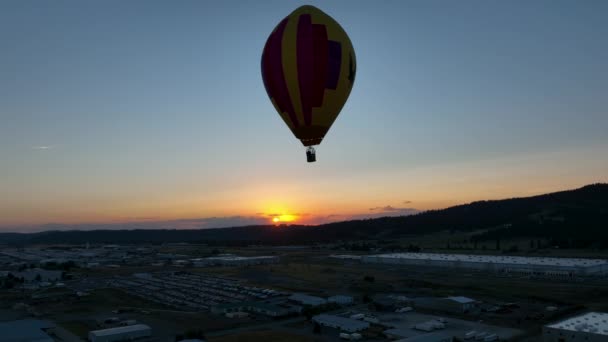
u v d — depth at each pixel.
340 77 40.09
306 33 39.28
